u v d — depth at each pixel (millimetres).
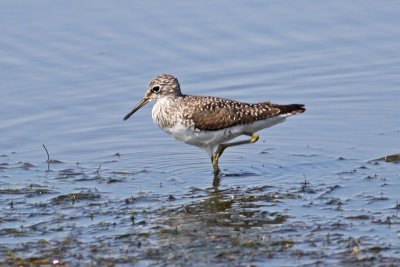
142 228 12234
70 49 21172
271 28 22234
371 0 23391
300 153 16125
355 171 14828
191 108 14922
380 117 17984
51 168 15562
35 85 19766
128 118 17469
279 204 13227
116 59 20859
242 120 14906
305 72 20422
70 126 18062
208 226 12266
